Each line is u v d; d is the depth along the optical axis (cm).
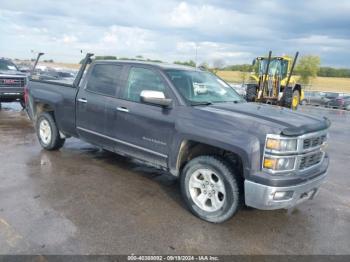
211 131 378
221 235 363
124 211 406
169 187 494
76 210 402
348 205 468
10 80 1120
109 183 496
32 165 559
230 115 379
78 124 565
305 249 346
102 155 638
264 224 396
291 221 408
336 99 2733
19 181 483
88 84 550
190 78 476
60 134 632
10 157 597
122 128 484
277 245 350
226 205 375
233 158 386
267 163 341
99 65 543
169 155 425
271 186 338
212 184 389
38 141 729
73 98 568
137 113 459
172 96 432
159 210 415
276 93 1747
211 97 470
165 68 463
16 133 806
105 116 509
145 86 467
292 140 345
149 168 575
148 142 451
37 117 660
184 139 404
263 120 362
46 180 494
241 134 357
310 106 2802
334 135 1120
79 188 470
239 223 395
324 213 437
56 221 371
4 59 1298
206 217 390
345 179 590
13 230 347
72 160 598
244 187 355
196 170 400
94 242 334
